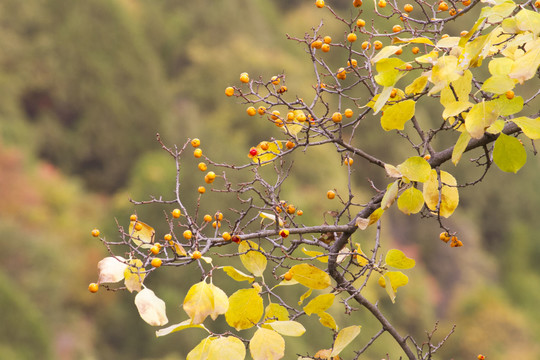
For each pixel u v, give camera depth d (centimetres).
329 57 2600
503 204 4759
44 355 2522
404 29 259
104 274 209
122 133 4434
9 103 4247
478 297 3934
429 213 253
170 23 5131
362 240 1911
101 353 2888
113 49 4566
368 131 3806
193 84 4669
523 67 200
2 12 4453
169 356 2634
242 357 202
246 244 251
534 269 4716
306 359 263
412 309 3281
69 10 4550
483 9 200
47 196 3788
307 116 250
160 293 2714
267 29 5209
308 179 3631
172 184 3086
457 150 213
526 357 3622
